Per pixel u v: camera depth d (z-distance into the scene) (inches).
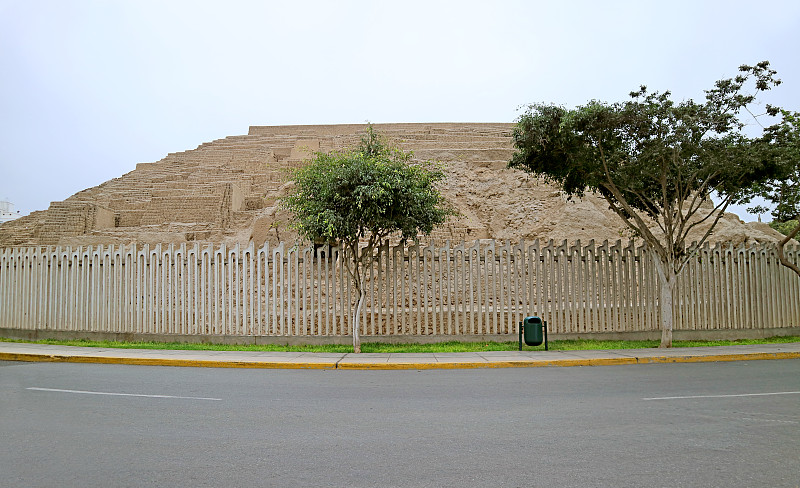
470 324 661.3
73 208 1299.2
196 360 538.9
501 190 1122.0
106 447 250.1
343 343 644.7
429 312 677.9
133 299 672.4
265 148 2037.4
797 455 234.5
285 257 706.8
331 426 287.4
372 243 624.1
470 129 2081.7
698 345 663.1
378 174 590.6
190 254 666.8
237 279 660.7
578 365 539.5
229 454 239.0
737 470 215.9
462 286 660.7
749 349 620.7
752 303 730.8
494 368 523.8
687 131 613.3
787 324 748.0
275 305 648.4
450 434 270.5
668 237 660.7
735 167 618.5
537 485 200.2
